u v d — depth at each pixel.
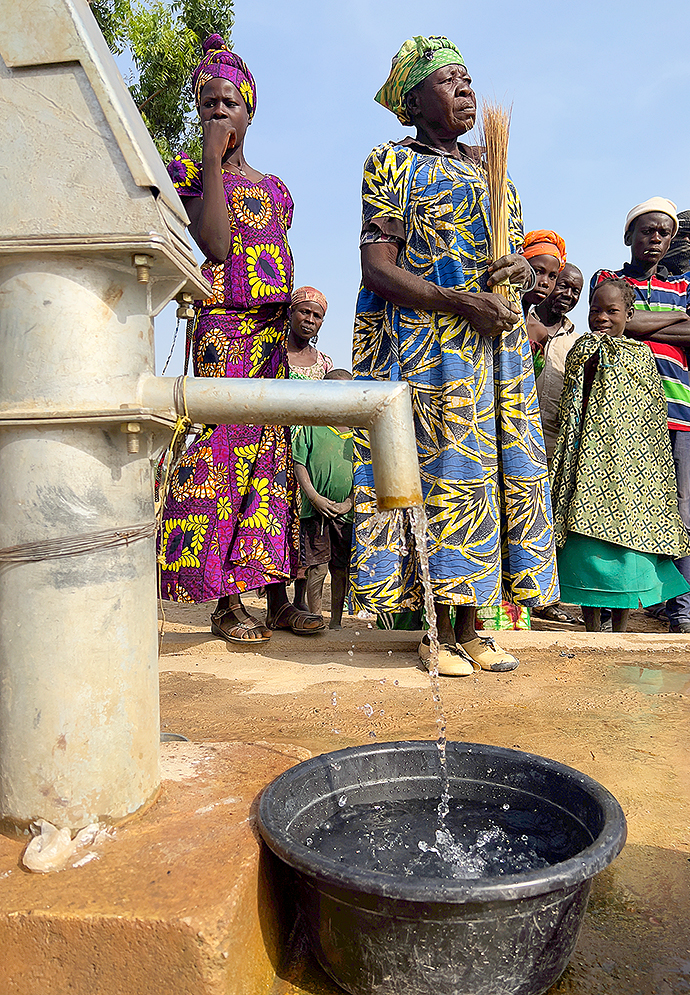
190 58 11.88
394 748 1.87
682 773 2.29
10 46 1.48
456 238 3.28
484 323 3.18
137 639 1.62
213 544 3.52
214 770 1.88
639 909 1.61
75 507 1.53
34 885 1.39
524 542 3.33
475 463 3.24
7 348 1.54
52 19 1.47
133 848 1.50
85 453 1.54
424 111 3.41
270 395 1.56
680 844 1.87
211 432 3.54
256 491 3.60
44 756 1.54
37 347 1.52
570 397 4.52
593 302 4.60
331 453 4.84
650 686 3.26
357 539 3.36
